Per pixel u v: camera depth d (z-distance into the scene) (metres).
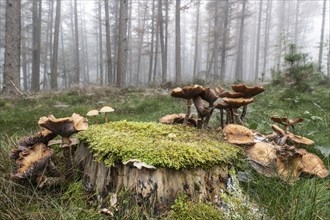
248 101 2.93
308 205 2.16
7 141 3.86
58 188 2.57
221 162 2.33
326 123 4.61
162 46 24.48
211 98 2.95
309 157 2.96
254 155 2.71
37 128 5.04
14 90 9.90
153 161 2.07
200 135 2.78
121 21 15.27
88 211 2.15
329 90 7.79
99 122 5.75
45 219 2.07
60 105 7.39
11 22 9.88
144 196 2.08
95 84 13.02
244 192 2.48
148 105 7.82
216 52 30.81
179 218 2.00
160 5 24.83
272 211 2.18
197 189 2.17
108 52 25.69
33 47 26.98
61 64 42.34
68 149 2.66
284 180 2.57
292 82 8.05
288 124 3.32
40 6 30.34
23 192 2.47
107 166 2.19
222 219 2.05
